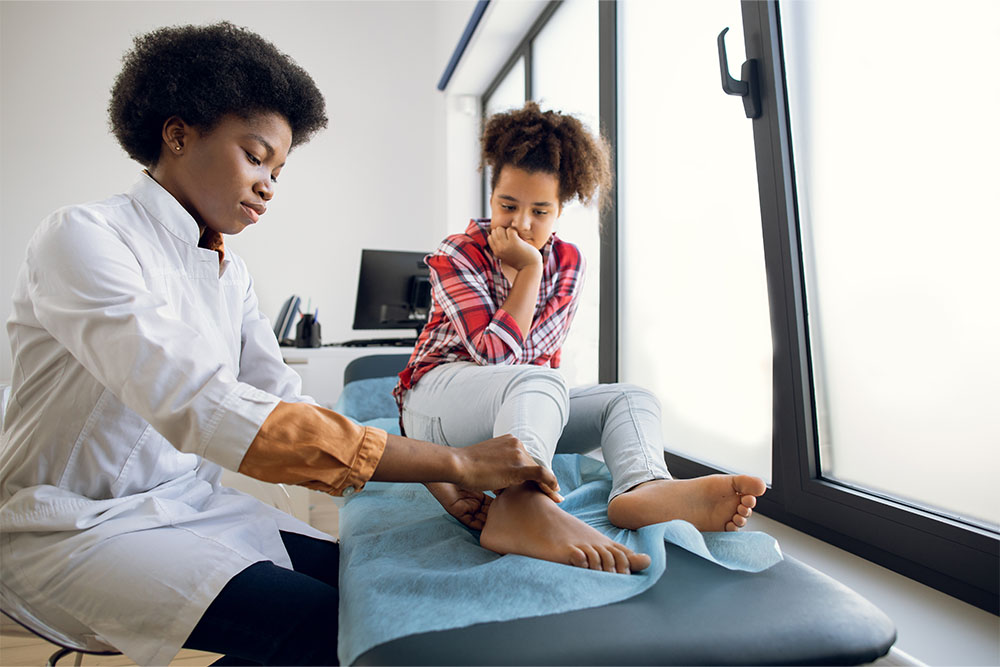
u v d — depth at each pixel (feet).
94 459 2.68
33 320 2.63
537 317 4.38
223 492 3.38
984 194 3.11
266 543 2.92
